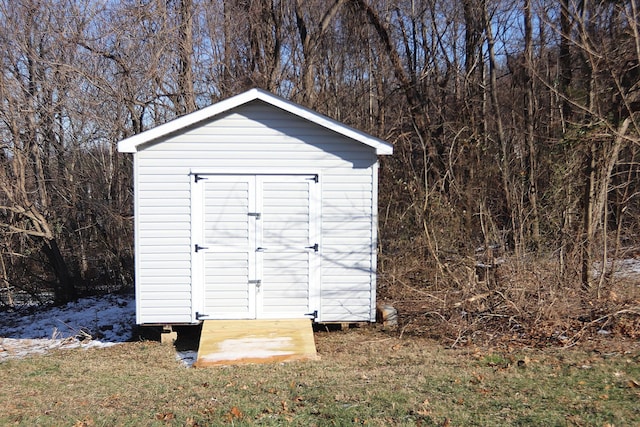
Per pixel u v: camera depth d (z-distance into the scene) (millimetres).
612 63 9461
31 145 15102
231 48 17516
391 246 13195
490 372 6711
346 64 19875
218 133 9289
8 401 6527
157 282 9273
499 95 18438
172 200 9250
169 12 15078
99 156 17797
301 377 6891
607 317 8445
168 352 8938
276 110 9336
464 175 13555
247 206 9375
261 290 9422
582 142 9594
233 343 8438
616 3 9992
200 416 5484
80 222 17156
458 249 11500
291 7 18234
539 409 5227
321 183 9445
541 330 8469
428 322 9953
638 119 9398
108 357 8844
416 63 19094
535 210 10812
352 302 9555
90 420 5559
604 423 4773
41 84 14578
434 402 5562
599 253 10438
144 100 15125
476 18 15453
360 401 5691
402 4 18844
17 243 16203
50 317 13352
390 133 15539
